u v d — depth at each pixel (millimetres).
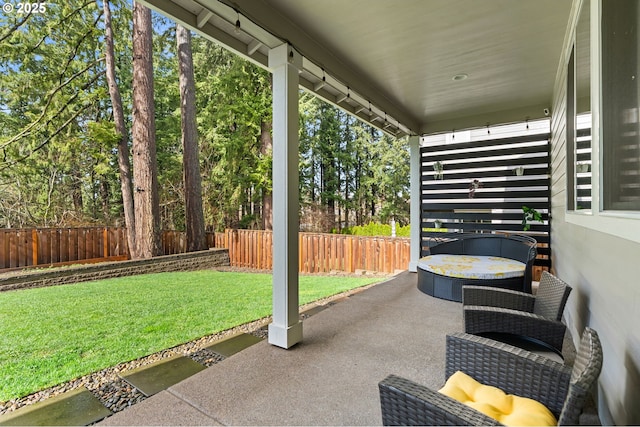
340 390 2012
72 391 2133
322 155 13820
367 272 7102
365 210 14664
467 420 972
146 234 7672
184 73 8672
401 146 13406
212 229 11438
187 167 8680
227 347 2797
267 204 10625
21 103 8938
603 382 1675
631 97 1253
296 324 2697
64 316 3797
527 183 5062
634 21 1219
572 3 2373
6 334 3207
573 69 2551
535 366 1362
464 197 5574
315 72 3090
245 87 10000
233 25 2379
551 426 1178
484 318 1940
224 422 1720
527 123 4828
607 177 1572
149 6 2141
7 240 6477
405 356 2471
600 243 1781
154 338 3092
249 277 6496
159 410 1826
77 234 7461
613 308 1539
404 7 2432
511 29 2730
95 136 8164
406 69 3520
